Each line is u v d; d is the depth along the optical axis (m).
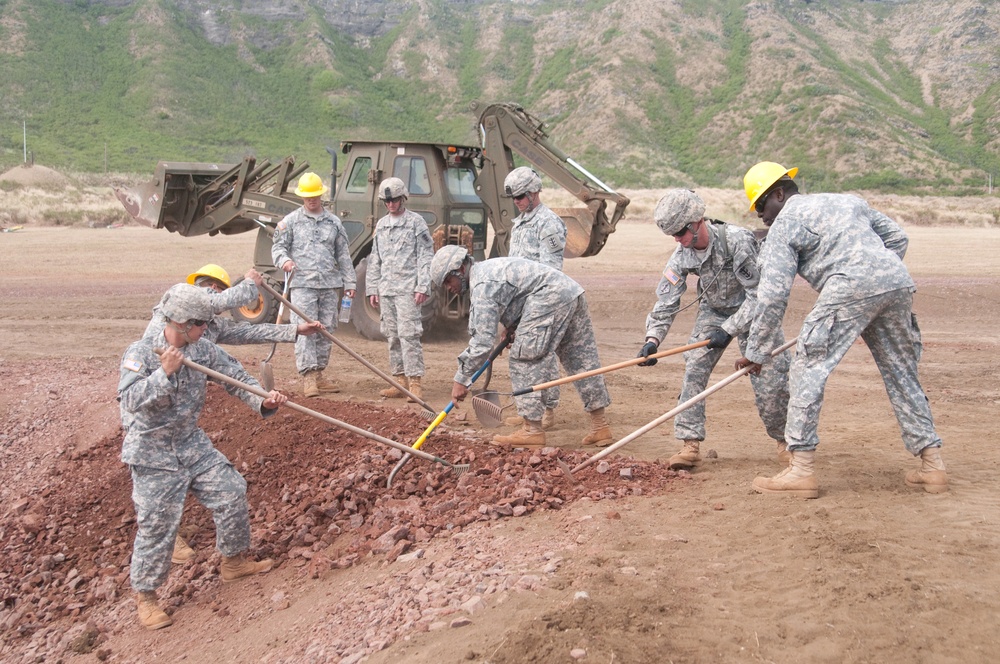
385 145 12.12
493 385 9.62
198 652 4.84
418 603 4.37
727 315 6.06
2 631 5.83
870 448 6.82
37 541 6.83
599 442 6.91
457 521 5.42
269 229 12.48
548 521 5.21
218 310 5.82
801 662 3.62
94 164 76.12
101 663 5.11
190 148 87.31
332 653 4.17
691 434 6.08
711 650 3.70
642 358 5.96
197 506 6.77
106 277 18.75
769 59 105.31
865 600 3.99
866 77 108.38
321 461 6.87
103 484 7.41
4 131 83.06
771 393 5.89
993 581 4.09
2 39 101.50
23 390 9.70
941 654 3.62
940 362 11.26
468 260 6.56
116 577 6.13
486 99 110.81
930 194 78.06
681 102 102.12
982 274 19.23
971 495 5.24
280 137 95.25
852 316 5.05
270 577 5.58
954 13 119.62
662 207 5.74
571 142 95.81
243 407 8.12
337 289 8.90
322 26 120.38
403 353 8.62
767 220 5.61
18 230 28.83
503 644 3.74
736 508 5.15
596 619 3.88
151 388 4.94
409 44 120.12
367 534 5.62
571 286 6.51
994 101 99.94
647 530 4.89
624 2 118.19
